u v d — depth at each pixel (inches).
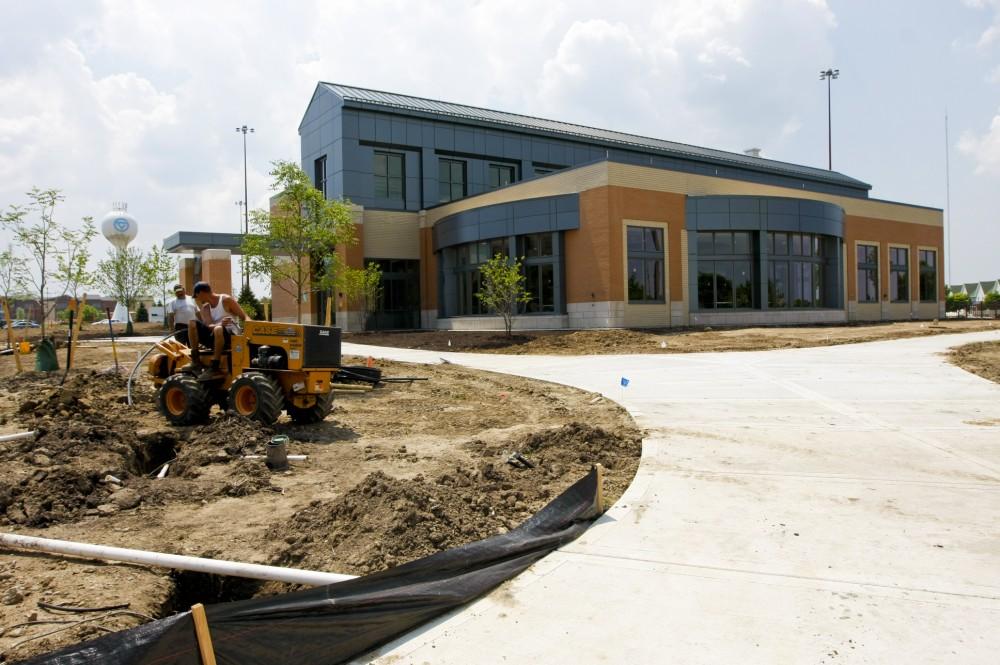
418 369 698.2
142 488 252.7
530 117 1674.5
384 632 136.2
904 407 393.4
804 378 526.9
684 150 1803.6
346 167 1330.0
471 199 1293.1
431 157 1414.9
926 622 136.1
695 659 124.6
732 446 300.0
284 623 127.3
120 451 305.1
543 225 1123.9
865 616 139.3
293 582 161.6
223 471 287.3
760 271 1165.7
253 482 263.6
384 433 380.8
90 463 275.7
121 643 112.8
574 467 283.7
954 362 596.4
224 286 1625.2
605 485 253.1
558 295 1117.1
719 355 743.7
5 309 649.0
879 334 943.7
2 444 311.4
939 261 1708.9
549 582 160.6
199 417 387.9
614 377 585.9
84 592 161.6
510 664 125.0
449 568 159.2
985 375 517.7
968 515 201.6
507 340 968.3
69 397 404.2
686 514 207.2
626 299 1062.4
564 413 429.4
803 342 852.0
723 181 1220.5
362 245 1333.7
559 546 183.6
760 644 129.1
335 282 1147.9
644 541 185.3
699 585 156.6
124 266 1429.6
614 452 305.3
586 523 200.4
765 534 188.5
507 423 406.0
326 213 1120.2
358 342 1083.3
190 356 418.3
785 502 217.5
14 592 158.4
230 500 247.8
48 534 206.2
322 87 1403.8
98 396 478.0
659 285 1107.3
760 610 143.4
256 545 200.7
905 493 225.1
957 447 291.4
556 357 800.3
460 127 1440.7
